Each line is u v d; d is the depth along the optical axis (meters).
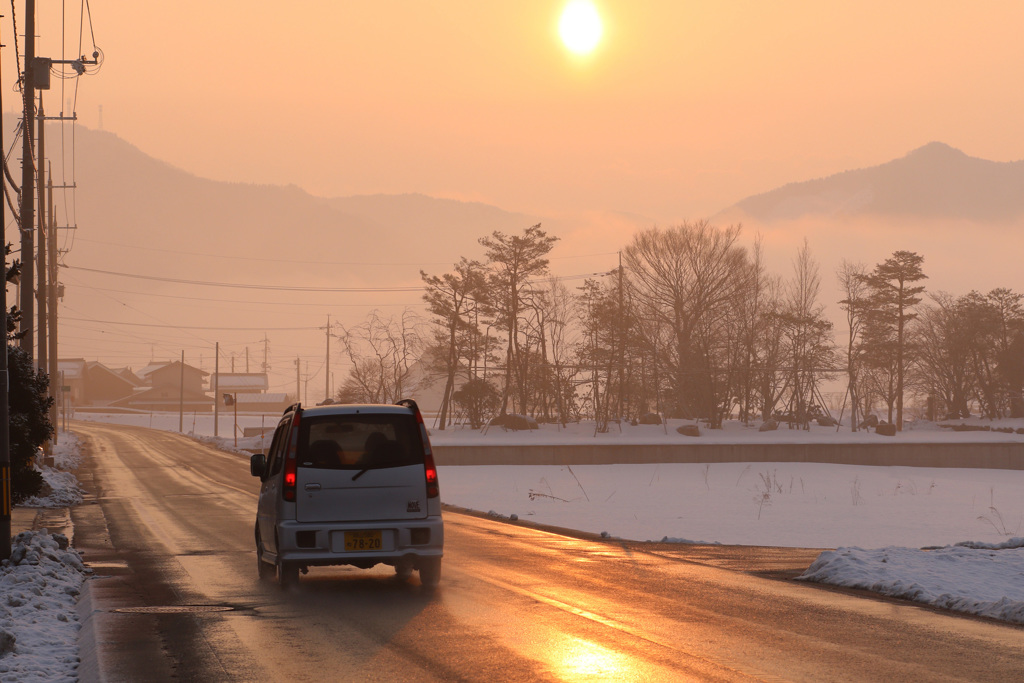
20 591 17.56
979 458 89.81
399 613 16.27
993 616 15.88
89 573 21.42
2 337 21.27
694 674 11.94
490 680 11.68
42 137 60.75
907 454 88.94
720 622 15.45
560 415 125.12
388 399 133.62
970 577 19.39
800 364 133.62
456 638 14.18
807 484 62.41
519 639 14.09
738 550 26.27
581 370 125.31
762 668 12.25
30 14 45.00
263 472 20.70
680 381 129.50
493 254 125.00
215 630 14.86
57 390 83.94
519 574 21.16
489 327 126.75
